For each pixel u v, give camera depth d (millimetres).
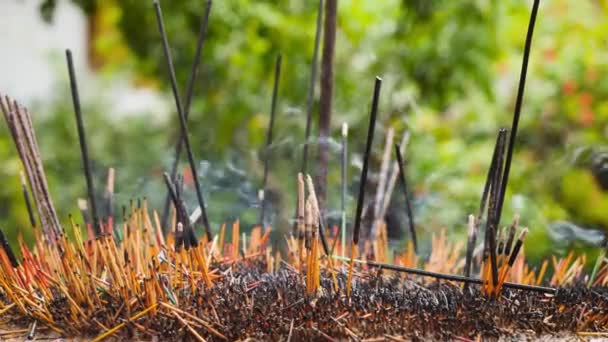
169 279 2266
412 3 3000
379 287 2289
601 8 3672
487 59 3201
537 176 3010
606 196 2924
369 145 2234
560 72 3424
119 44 4234
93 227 2449
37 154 2357
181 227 2307
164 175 2326
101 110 4461
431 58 3092
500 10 3119
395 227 2754
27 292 2281
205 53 3305
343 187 2381
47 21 2994
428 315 2232
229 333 2225
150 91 5746
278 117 3105
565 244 2697
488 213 2295
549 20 3574
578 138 3256
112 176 2408
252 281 2289
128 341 2236
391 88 2998
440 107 3271
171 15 3266
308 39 3268
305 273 2285
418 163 3025
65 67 4957
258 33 3287
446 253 2443
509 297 2277
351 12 3264
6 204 3588
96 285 2273
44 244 2344
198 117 3490
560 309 2270
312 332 2219
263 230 2477
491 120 3533
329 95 2436
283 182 2842
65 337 2254
